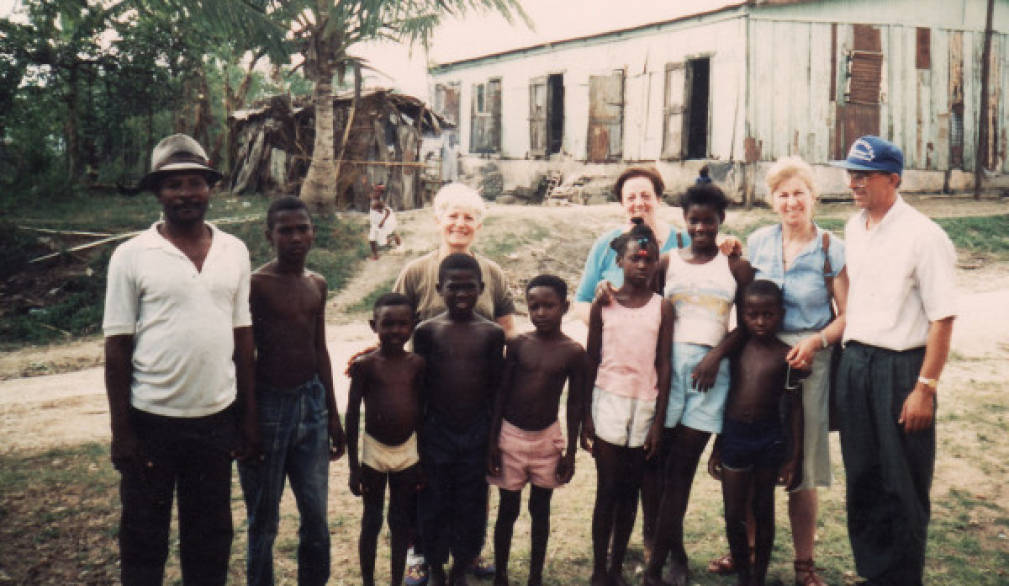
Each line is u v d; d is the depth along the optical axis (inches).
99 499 177.3
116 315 100.7
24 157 748.0
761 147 618.2
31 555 150.3
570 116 804.6
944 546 150.8
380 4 439.5
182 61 816.3
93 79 802.2
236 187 787.4
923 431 123.6
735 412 128.7
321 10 520.7
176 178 101.3
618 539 133.3
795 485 129.3
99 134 880.3
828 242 132.3
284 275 115.6
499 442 130.1
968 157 689.0
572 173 803.4
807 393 130.9
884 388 125.3
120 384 101.3
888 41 646.5
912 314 124.1
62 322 404.8
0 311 415.2
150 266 100.4
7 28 725.9
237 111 845.2
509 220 561.0
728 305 132.3
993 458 195.6
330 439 128.0
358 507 173.0
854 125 643.5
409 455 126.6
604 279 143.8
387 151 703.7
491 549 151.5
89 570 144.4
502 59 892.6
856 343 129.3
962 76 676.7
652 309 128.8
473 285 126.5
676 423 132.0
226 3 386.3
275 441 114.0
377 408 124.2
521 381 128.3
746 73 608.7
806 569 136.2
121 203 710.5
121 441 101.8
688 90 668.7
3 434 227.6
